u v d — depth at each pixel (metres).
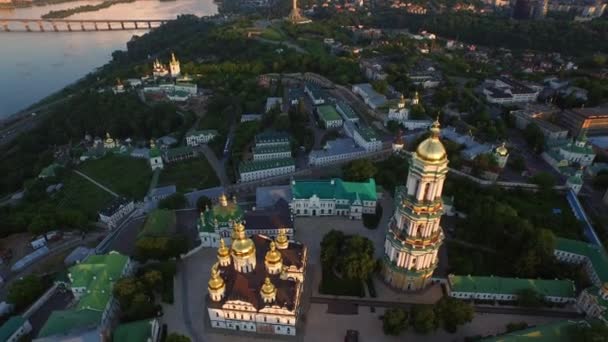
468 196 190.62
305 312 141.50
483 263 160.75
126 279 142.25
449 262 160.12
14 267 171.00
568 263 158.88
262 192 199.75
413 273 142.00
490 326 135.75
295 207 188.50
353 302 145.12
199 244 176.25
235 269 139.50
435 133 117.81
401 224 137.88
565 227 175.62
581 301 138.00
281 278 137.25
